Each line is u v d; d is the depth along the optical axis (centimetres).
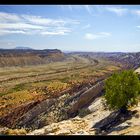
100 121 3006
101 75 12362
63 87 8931
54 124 3075
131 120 2638
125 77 2911
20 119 4644
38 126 4050
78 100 4403
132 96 2875
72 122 3128
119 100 2850
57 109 4484
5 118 4969
